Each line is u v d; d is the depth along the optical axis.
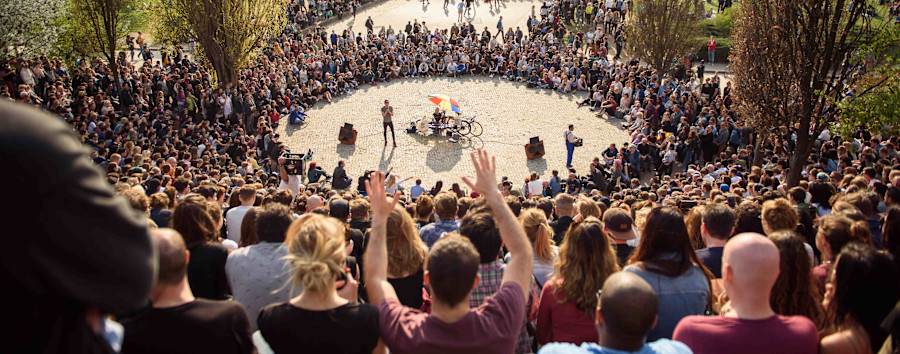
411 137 27.27
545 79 33.44
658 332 4.77
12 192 1.42
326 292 3.70
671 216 4.98
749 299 3.84
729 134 23.48
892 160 14.71
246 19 27.27
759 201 11.77
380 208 4.16
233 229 8.93
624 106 29.20
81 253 1.50
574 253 4.88
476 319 3.58
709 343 3.82
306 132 27.62
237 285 5.19
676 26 30.20
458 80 35.19
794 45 14.14
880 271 4.12
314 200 9.44
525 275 3.87
